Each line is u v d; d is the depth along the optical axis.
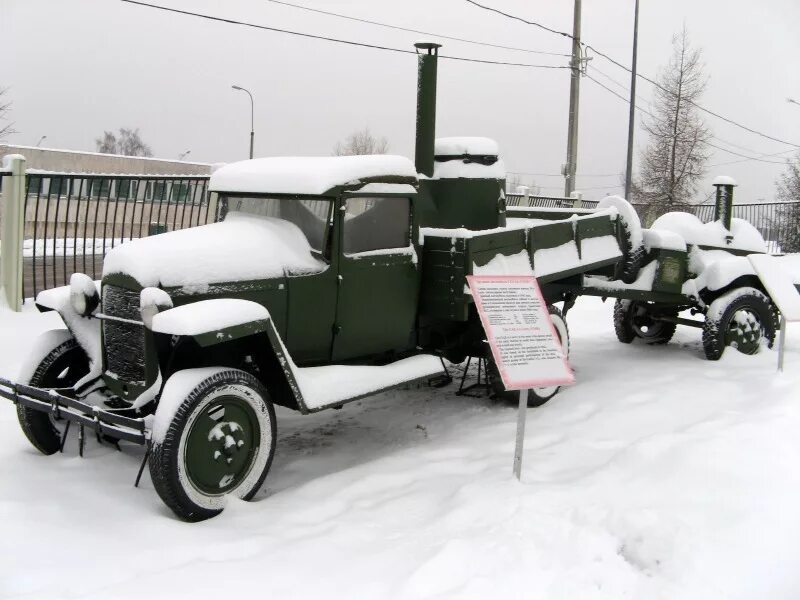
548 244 6.11
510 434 5.26
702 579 3.09
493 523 3.69
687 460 4.20
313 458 5.06
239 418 4.09
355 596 3.07
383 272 5.20
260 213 5.08
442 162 6.68
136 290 4.25
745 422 4.83
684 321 7.72
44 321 8.07
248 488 4.14
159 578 3.19
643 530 3.45
